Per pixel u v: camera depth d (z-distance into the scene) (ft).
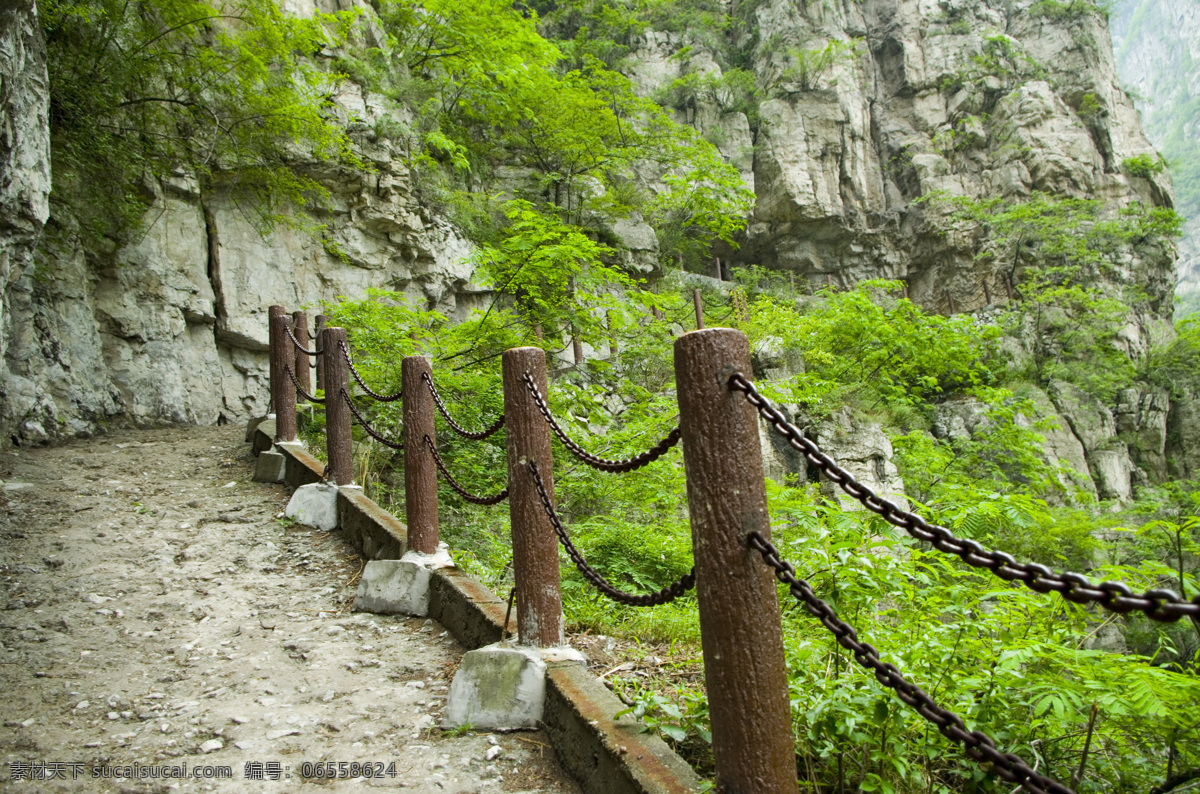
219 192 38.27
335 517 19.65
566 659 10.79
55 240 29.96
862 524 9.93
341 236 42.98
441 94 55.26
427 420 15.65
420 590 15.05
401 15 54.34
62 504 20.72
